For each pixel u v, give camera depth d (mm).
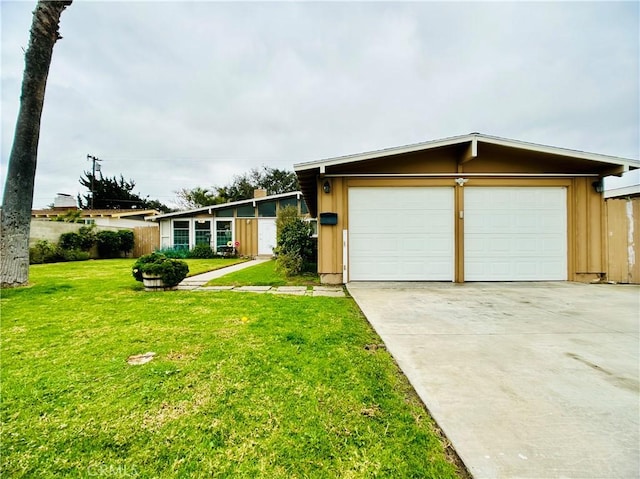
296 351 2795
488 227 6898
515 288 6113
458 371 2432
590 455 1523
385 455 1541
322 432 1708
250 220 15875
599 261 6820
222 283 6805
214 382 2230
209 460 1505
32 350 2811
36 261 11602
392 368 2494
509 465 1462
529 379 2299
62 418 1812
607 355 2734
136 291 5766
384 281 6867
